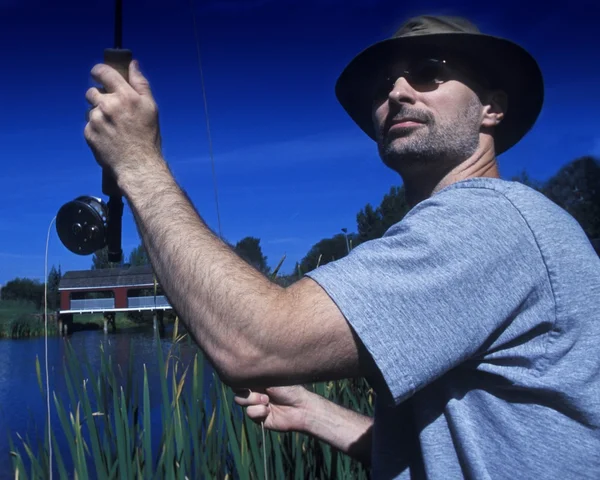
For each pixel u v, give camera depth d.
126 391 2.04
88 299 33.31
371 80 1.57
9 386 8.98
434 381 1.05
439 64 1.28
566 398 0.99
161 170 1.10
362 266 0.98
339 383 2.67
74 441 1.81
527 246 1.03
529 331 1.03
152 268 1.07
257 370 0.96
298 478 2.11
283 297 0.96
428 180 1.32
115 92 1.08
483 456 0.98
